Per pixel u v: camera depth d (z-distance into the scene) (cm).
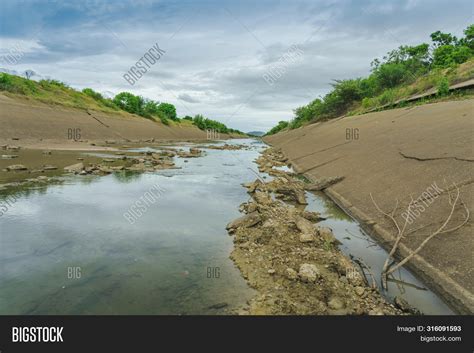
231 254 482
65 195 820
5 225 589
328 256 461
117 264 448
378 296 375
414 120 1208
